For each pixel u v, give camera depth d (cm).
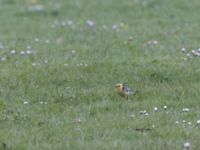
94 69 1780
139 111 1508
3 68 1803
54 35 2305
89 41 2153
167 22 2511
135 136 1360
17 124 1447
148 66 1794
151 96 1608
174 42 2103
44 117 1481
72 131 1391
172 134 1364
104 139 1348
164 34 2234
